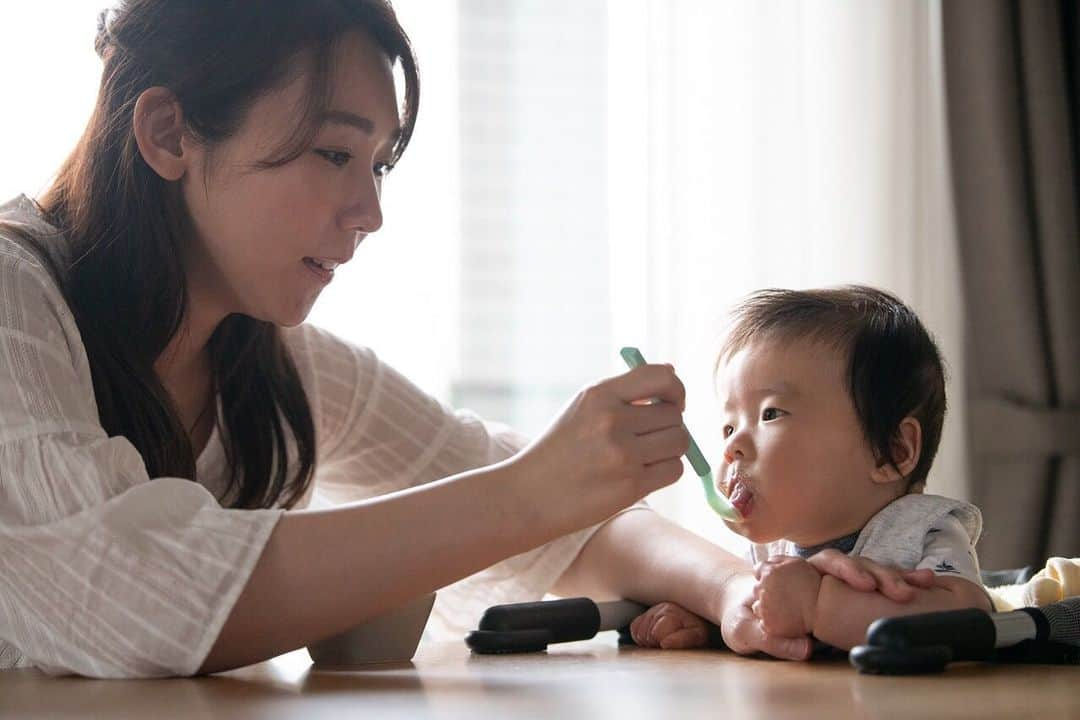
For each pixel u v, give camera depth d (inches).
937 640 31.2
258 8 39.8
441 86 89.5
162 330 42.0
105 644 34.1
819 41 94.1
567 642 42.8
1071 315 94.3
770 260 92.0
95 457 35.3
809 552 41.7
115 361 40.6
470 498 35.0
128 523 34.3
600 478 35.0
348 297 86.4
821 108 93.7
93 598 34.1
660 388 36.4
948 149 95.4
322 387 51.6
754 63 92.4
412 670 35.9
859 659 31.3
